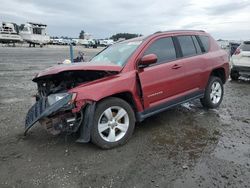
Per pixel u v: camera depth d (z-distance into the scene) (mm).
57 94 4012
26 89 9172
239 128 5160
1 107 6648
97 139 4051
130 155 3979
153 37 5059
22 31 50906
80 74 4320
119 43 5645
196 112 6250
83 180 3309
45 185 3205
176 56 5352
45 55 28016
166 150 4141
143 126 5238
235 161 3760
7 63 18875
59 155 3986
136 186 3166
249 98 7902
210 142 4449
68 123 3877
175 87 5184
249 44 10984
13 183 3250
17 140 4551
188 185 3168
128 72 4422
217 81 6469
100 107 4043
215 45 6629
